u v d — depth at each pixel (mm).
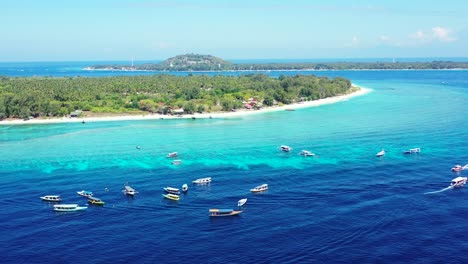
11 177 151750
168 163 167875
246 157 174125
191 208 119812
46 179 149000
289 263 88312
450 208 113938
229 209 115875
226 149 189125
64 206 119562
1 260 91500
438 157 165375
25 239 101312
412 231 100750
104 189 137500
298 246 95000
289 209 116438
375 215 110000
